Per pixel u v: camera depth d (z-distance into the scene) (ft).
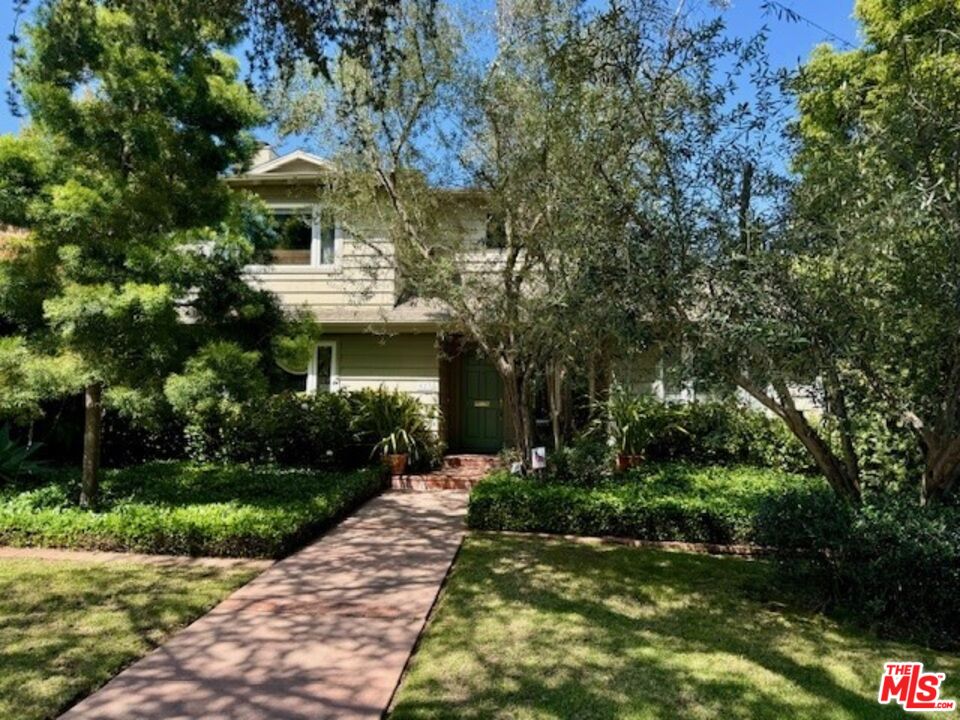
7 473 26.86
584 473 28.66
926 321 13.51
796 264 13.74
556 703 10.88
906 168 13.89
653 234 14.33
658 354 15.38
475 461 37.60
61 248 20.62
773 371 13.57
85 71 21.25
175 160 22.00
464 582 17.57
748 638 13.85
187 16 18.35
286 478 29.58
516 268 27.40
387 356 40.27
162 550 20.13
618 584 17.57
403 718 10.37
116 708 10.69
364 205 29.22
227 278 24.02
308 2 16.25
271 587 17.06
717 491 25.44
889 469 19.52
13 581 17.11
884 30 23.44
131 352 21.29
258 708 10.68
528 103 22.58
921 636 13.87
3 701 10.78
